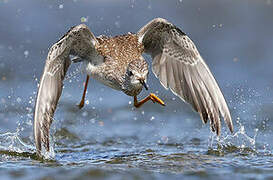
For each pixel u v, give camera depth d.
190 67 12.79
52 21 24.41
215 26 26.09
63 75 12.07
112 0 26.12
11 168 11.08
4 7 25.11
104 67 12.77
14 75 19.88
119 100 18.66
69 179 10.30
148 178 10.40
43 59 21.52
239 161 11.95
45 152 12.20
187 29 25.81
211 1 27.23
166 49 13.06
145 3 26.20
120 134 15.39
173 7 26.56
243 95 18.91
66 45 11.84
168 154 12.86
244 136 14.41
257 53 23.84
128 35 13.18
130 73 12.30
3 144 13.51
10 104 17.28
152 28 12.73
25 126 15.40
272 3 27.69
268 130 15.43
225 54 23.80
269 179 10.34
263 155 12.67
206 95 12.67
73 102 18.06
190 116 17.34
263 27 26.27
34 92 18.33
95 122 16.55
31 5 25.31
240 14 26.92
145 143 14.47
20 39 22.92
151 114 17.50
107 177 10.45
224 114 12.51
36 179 10.27
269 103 18.05
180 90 12.99
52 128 15.50
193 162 11.80
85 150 13.54
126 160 12.10
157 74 13.27
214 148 13.50
